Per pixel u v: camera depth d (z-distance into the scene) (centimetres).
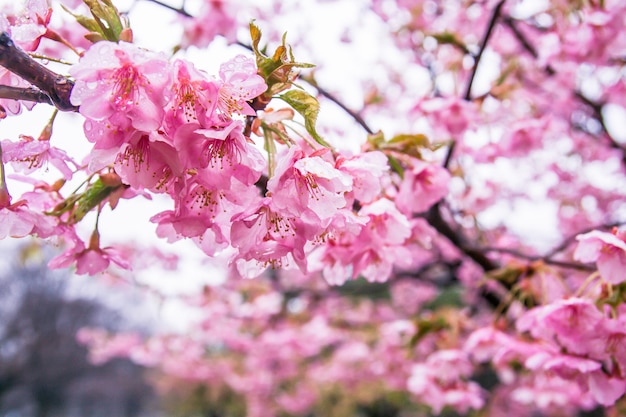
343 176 25
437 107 53
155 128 22
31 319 461
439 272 100
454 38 54
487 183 80
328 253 32
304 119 26
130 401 529
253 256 25
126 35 24
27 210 28
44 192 30
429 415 190
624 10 54
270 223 25
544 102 85
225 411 252
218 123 23
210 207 25
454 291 195
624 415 57
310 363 170
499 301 65
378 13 94
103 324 507
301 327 122
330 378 156
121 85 23
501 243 91
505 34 86
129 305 518
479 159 68
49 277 474
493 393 104
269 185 24
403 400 184
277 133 27
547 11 67
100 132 24
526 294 45
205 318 125
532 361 36
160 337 148
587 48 58
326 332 119
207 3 61
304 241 25
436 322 57
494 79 58
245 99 24
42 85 24
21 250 81
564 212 114
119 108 23
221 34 61
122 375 528
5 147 27
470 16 85
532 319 37
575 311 35
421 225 37
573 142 102
